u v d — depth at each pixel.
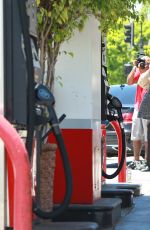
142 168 31.05
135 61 29.25
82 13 14.60
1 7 9.34
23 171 7.70
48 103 9.40
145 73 28.53
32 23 10.91
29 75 9.13
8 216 10.27
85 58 16.41
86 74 16.38
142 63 28.64
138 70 29.75
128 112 39.06
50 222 13.11
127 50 85.62
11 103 9.41
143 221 16.72
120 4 15.66
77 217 15.22
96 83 17.06
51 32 14.02
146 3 17.44
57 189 16.11
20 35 9.36
